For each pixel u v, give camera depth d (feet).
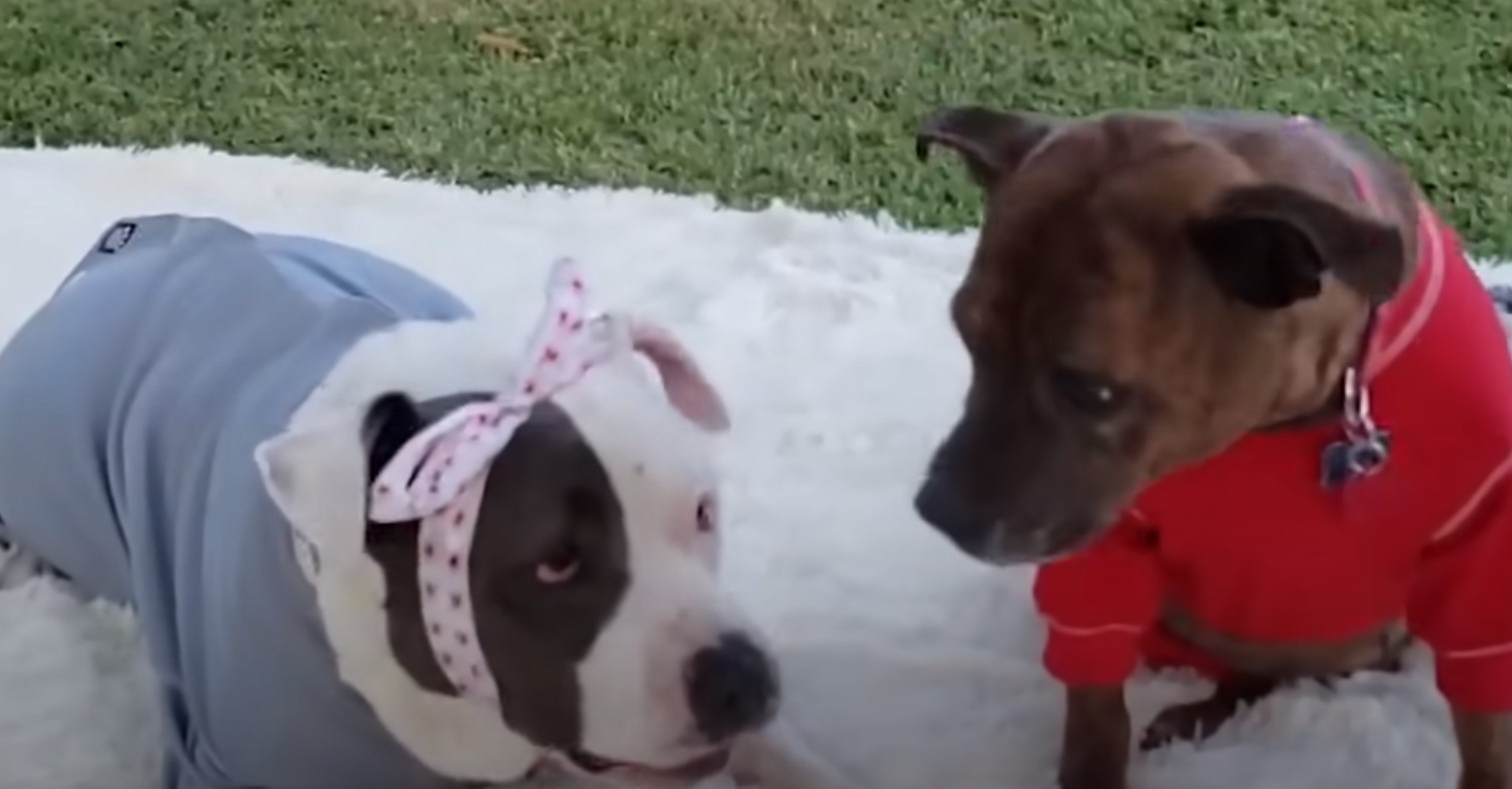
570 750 5.45
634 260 7.32
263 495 5.54
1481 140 7.66
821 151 7.85
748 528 6.50
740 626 5.29
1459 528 5.33
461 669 5.37
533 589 5.24
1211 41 8.17
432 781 5.74
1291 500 5.32
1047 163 5.12
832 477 6.63
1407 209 5.27
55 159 7.77
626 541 5.24
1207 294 4.99
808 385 6.88
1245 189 4.90
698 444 5.41
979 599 6.31
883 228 7.43
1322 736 5.92
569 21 8.48
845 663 6.18
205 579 5.71
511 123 8.05
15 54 8.38
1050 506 5.15
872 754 6.00
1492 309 5.50
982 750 5.99
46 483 6.27
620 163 7.86
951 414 6.77
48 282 7.34
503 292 7.18
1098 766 5.79
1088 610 5.58
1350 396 5.19
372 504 5.19
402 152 7.95
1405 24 8.15
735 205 7.66
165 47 8.41
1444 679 5.52
